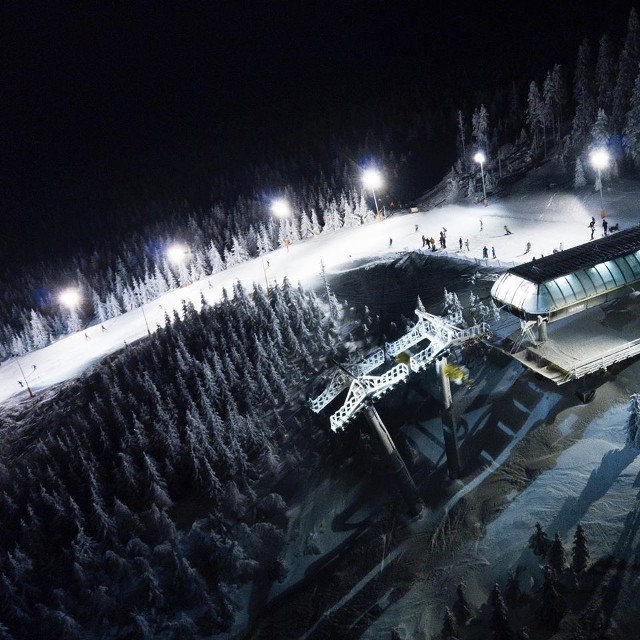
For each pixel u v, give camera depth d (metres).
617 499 25.80
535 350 29.61
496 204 67.31
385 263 57.66
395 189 86.19
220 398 41.09
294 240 79.31
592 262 28.92
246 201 97.38
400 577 27.36
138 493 35.56
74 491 37.38
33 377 67.88
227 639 27.73
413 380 37.28
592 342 29.73
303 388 41.34
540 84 93.00
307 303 48.97
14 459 47.34
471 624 24.08
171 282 82.94
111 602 29.44
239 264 79.06
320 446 36.09
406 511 30.36
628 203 55.75
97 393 50.00
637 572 22.84
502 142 82.69
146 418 41.25
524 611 23.59
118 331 71.56
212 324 48.31
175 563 30.52
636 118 58.81
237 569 29.94
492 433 32.25
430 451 33.19
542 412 31.58
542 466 29.11
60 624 28.41
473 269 49.91
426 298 47.62
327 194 87.38
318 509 32.69
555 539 23.94
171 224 103.38
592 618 22.17
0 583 30.36
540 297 27.80
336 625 26.42
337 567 29.22
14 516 36.41
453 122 98.00
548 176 67.75
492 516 28.06
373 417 27.75
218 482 33.91
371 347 43.09
